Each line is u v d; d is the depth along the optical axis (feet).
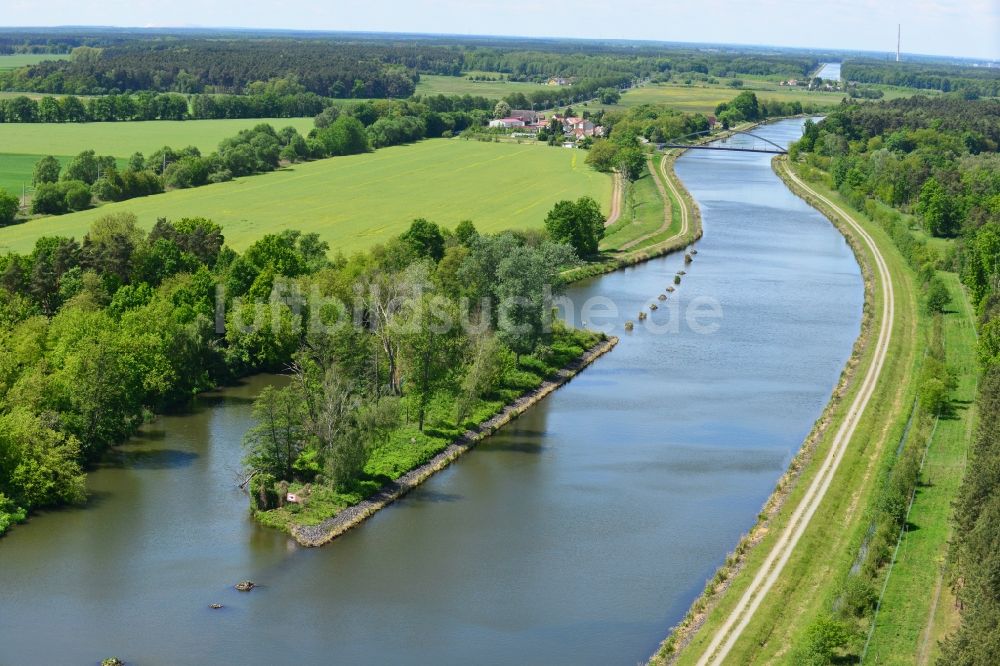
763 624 310.65
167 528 380.99
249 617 327.26
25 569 349.82
